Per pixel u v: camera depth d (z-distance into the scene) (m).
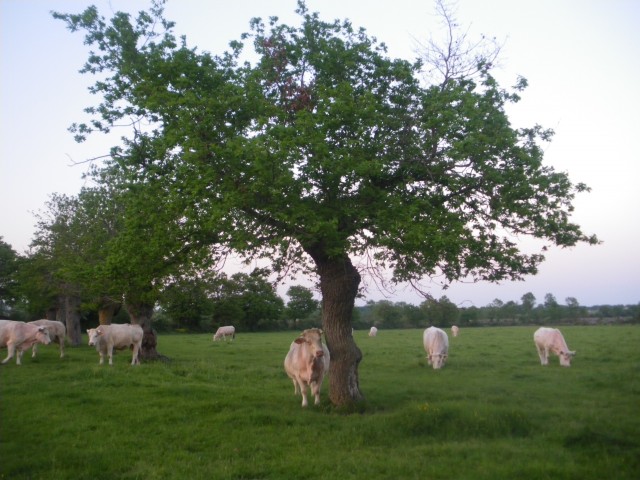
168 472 7.75
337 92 10.44
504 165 10.88
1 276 54.66
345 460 8.20
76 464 8.22
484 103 10.81
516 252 10.45
